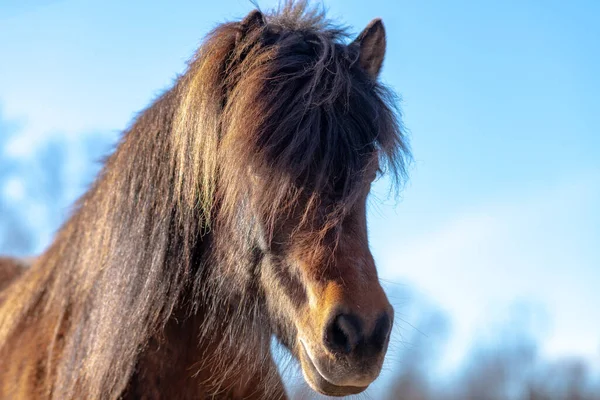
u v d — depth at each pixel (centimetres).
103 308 253
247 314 250
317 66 247
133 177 263
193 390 261
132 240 256
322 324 216
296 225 231
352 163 233
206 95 250
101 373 246
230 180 238
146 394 253
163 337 255
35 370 271
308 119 236
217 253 252
